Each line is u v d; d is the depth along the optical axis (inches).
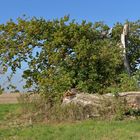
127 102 796.6
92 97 799.1
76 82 877.8
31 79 897.5
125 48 965.8
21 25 910.4
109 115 789.2
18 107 948.0
